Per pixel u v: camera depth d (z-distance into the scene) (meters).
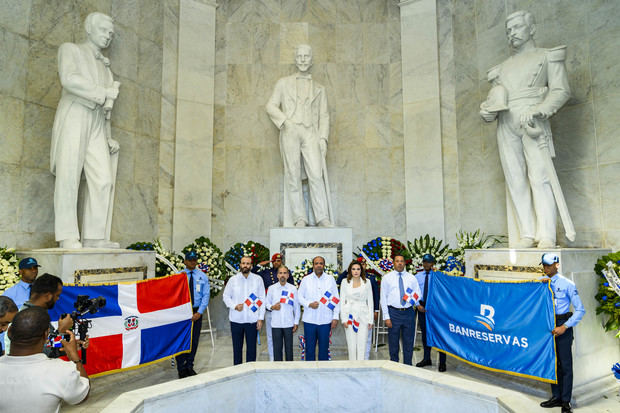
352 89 10.48
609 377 5.42
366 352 5.82
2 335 3.29
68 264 5.33
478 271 6.26
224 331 8.98
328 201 8.90
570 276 5.34
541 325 4.90
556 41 7.47
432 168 9.30
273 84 10.54
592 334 5.38
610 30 6.70
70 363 2.50
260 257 8.90
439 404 3.39
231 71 10.52
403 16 9.97
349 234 8.34
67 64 6.07
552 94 6.22
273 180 10.38
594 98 6.86
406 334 5.85
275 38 10.61
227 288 5.94
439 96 9.37
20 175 6.73
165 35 9.59
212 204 10.05
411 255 8.23
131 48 8.77
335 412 3.81
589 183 6.87
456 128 9.23
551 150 6.31
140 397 3.08
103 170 6.33
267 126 10.46
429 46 9.55
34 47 7.04
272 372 3.82
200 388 3.41
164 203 9.27
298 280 7.46
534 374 4.91
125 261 6.04
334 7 10.65
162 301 5.66
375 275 7.81
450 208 9.16
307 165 8.88
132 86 8.73
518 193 6.57
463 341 5.74
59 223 5.95
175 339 5.73
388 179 10.17
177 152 9.44
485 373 5.90
